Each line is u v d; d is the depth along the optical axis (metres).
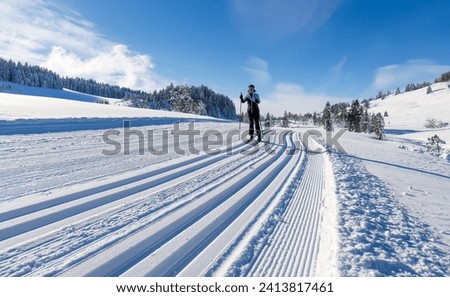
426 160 12.11
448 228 3.95
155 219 3.32
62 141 7.14
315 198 4.68
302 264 2.70
